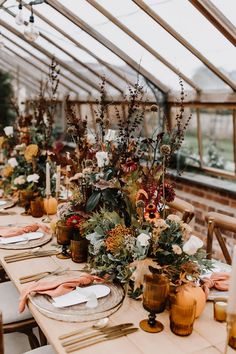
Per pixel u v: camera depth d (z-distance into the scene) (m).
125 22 3.55
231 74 3.54
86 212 1.98
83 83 5.71
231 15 2.83
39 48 5.07
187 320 1.43
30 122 3.24
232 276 1.25
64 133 6.84
